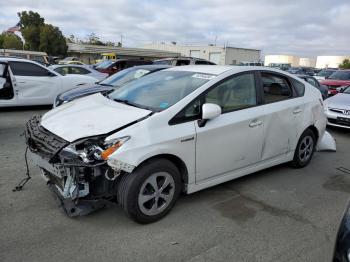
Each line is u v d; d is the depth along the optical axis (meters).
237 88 4.32
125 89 4.63
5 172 4.84
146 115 3.54
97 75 14.56
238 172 4.38
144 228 3.50
